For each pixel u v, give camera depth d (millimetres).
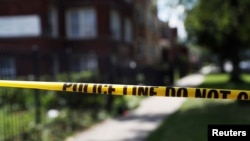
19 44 18406
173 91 2174
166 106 12445
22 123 7520
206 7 17719
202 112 10586
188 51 60750
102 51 20734
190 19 22172
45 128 7852
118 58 23000
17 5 18469
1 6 18609
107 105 11734
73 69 12664
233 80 25078
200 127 8430
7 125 7188
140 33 32344
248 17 17062
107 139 7793
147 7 35969
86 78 11820
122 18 25062
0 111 8336
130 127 9250
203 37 25844
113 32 22062
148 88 2188
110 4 21062
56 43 19797
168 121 9609
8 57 9719
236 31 19094
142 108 12531
